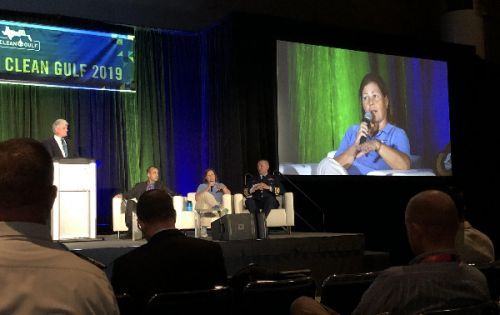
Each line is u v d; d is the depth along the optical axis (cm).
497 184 1041
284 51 859
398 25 1045
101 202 822
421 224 164
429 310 150
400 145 931
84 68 809
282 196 745
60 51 794
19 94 782
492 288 230
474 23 1048
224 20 845
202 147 890
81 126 816
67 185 592
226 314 205
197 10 885
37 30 780
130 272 220
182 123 885
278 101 845
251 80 837
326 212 912
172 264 221
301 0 956
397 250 978
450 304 157
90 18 828
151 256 222
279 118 844
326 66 889
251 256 565
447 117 989
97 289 108
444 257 162
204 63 895
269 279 225
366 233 950
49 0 802
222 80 848
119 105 843
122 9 843
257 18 845
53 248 110
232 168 824
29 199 110
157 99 869
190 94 894
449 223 163
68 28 801
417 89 964
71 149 702
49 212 115
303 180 845
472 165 1020
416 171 942
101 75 820
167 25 877
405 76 955
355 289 213
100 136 827
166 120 874
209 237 667
